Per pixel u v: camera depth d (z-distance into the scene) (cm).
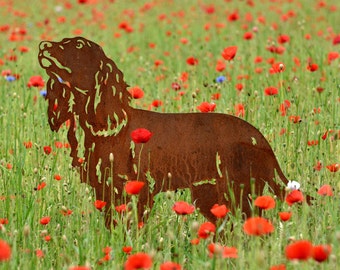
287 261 723
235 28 2611
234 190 810
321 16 2756
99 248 776
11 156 1105
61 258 780
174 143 805
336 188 899
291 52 1881
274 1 3081
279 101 1246
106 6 3419
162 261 776
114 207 814
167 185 813
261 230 641
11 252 741
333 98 1256
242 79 1581
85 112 810
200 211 819
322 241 787
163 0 3547
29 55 2108
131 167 812
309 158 1016
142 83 1656
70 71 823
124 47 2258
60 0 3809
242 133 806
